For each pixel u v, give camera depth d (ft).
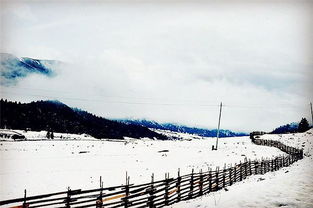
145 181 66.95
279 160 91.86
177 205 39.93
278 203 29.17
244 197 32.53
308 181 40.57
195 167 90.17
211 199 35.65
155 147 163.43
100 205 37.47
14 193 53.83
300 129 267.59
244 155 122.01
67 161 99.86
